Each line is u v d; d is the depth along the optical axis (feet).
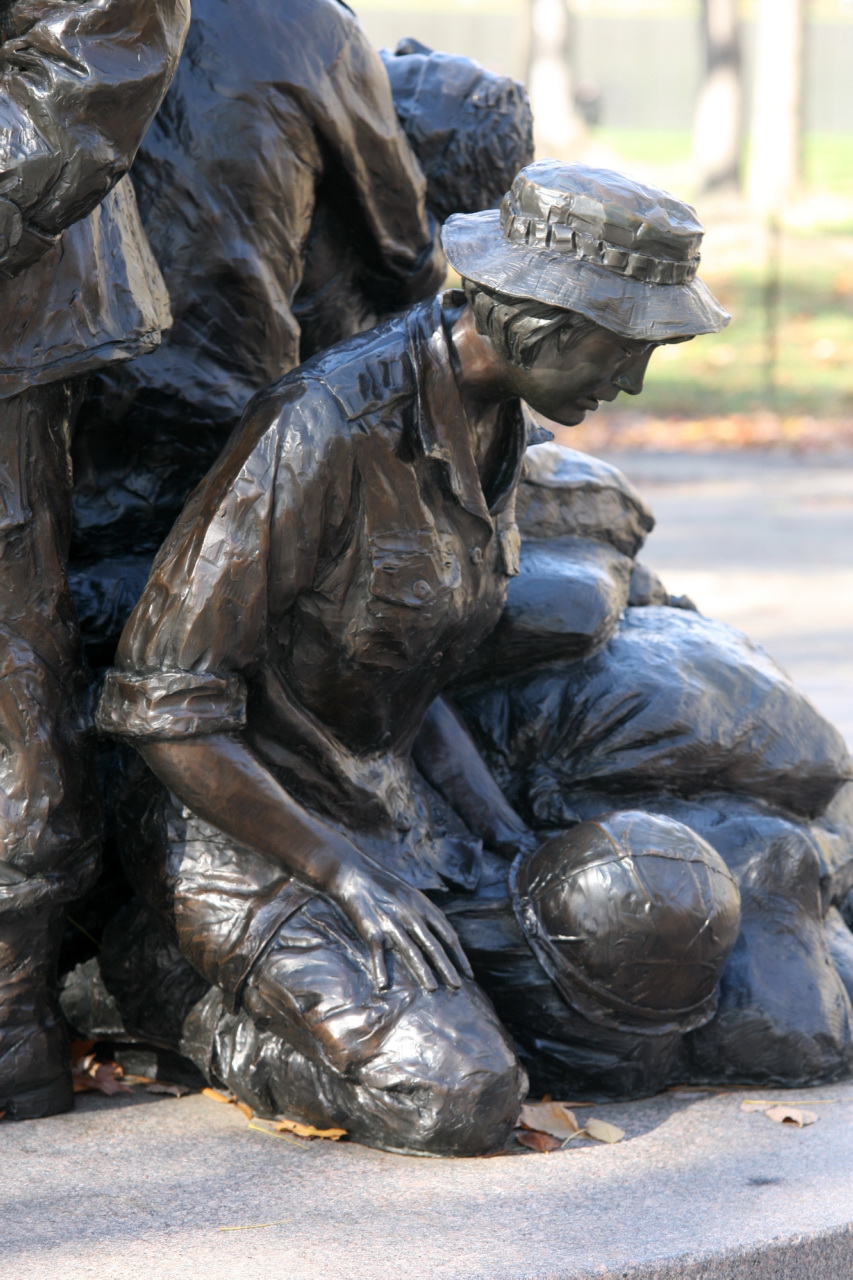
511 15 234.79
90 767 17.54
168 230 19.24
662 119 243.60
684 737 20.51
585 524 22.74
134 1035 18.80
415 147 21.71
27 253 15.53
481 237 16.28
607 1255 14.71
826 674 39.27
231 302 19.58
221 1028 17.93
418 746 19.60
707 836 19.97
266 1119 17.69
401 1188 16.06
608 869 17.54
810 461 79.87
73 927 19.52
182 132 19.15
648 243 15.60
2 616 16.89
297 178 19.67
